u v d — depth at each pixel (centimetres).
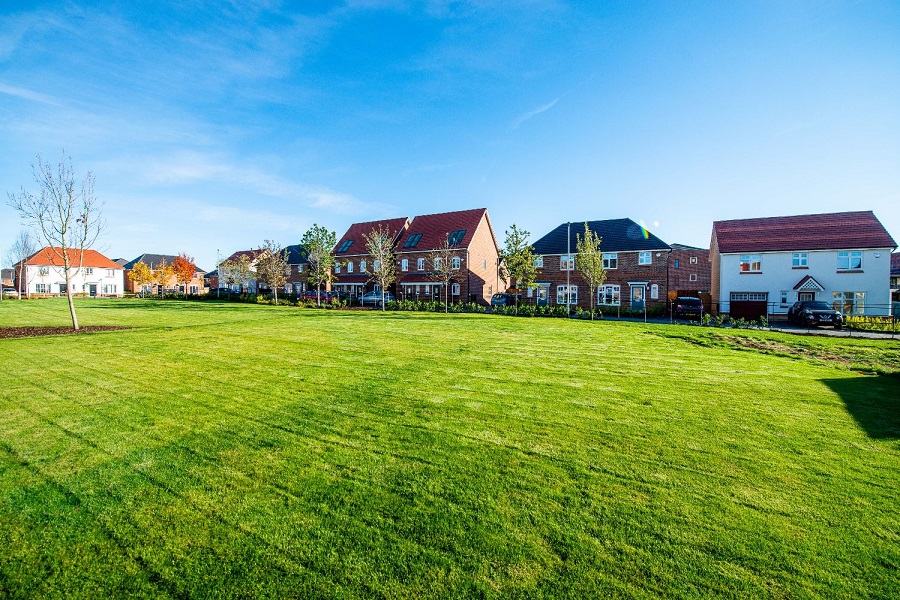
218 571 335
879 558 353
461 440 575
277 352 1190
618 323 2098
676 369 1030
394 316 2388
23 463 503
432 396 773
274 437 583
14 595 309
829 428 636
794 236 3069
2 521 392
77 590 315
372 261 4400
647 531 385
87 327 1738
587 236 3238
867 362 1189
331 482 464
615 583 324
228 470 490
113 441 567
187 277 5806
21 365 1008
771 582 326
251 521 396
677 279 4288
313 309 3089
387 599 309
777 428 632
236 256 6134
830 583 325
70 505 418
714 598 311
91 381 867
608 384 872
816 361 1192
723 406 734
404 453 535
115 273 6662
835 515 412
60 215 1686
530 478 475
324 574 332
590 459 522
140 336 1466
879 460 530
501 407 713
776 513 415
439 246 3925
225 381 874
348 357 1128
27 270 5766
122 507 416
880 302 2802
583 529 387
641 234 3647
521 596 312
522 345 1357
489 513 409
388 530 384
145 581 324
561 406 721
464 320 2170
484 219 4216
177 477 473
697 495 445
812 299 2958
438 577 330
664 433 606
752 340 1541
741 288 3100
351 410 693
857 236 2906
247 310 2861
